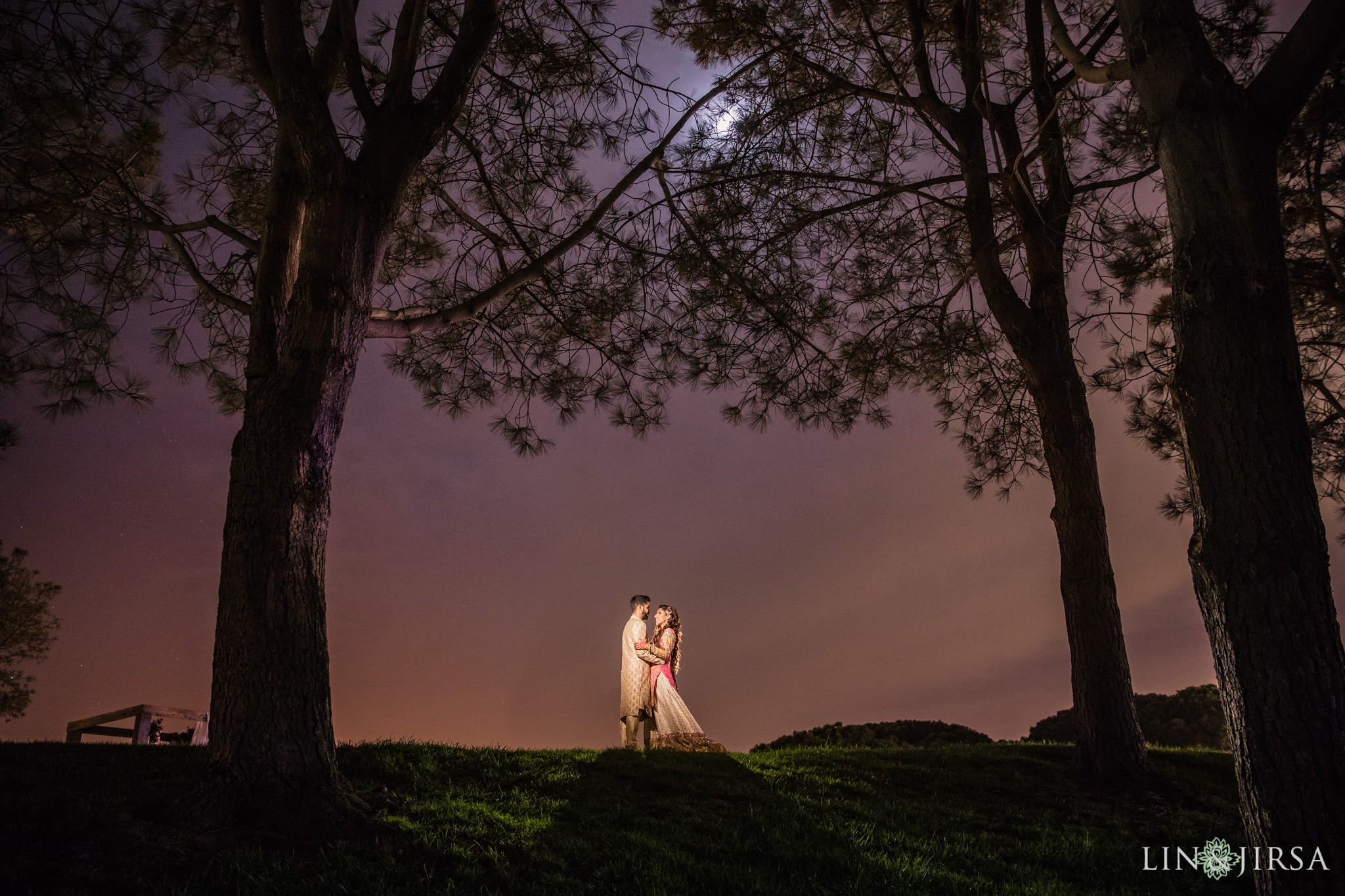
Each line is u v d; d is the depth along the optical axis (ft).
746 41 35.81
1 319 31.78
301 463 19.67
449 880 15.65
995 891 18.43
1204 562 14.58
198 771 21.38
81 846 15.30
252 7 23.48
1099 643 29.19
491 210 36.63
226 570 18.98
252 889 14.55
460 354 37.24
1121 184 35.04
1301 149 32.48
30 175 29.12
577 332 36.17
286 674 18.34
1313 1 15.89
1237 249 15.14
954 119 33.99
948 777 28.35
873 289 39.09
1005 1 38.29
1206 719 54.85
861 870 18.69
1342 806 12.85
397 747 25.16
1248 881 20.84
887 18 36.94
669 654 30.63
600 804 22.31
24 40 26.45
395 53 25.91
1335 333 36.63
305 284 20.76
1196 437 14.97
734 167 33.50
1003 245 37.86
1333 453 37.86
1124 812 25.82
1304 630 13.61
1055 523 31.01
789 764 28.66
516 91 33.78
